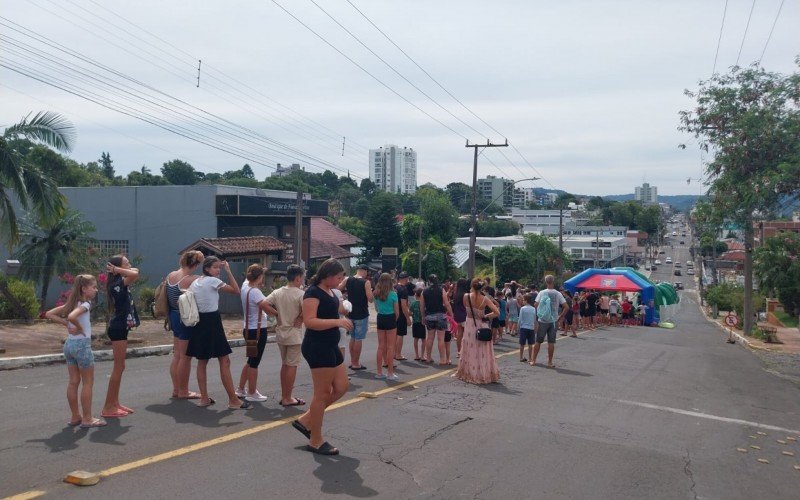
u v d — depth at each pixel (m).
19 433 6.82
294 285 8.52
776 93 17.77
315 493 5.50
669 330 33.25
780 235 32.09
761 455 7.78
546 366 14.13
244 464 6.12
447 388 10.62
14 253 24.12
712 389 12.62
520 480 6.21
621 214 169.50
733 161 18.28
